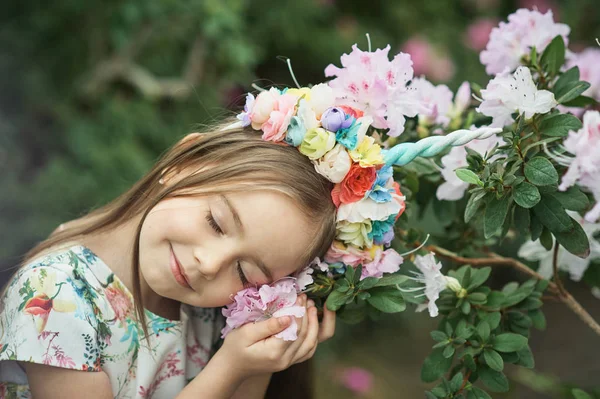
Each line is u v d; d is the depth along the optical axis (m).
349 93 1.23
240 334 1.25
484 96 1.20
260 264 1.20
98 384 1.28
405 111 1.23
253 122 1.24
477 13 4.05
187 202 1.21
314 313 1.28
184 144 1.34
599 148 1.19
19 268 1.39
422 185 1.48
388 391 2.90
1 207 2.51
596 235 1.44
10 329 1.26
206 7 2.62
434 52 3.58
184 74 2.85
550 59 1.33
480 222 1.31
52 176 2.55
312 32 3.56
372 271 1.23
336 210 1.22
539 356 3.10
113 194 2.54
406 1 3.86
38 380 1.26
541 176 1.10
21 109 2.81
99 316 1.31
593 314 3.38
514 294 1.33
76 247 1.36
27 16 2.87
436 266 1.23
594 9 3.82
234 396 1.46
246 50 2.71
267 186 1.18
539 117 1.21
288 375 1.61
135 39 2.84
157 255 1.23
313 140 1.18
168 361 1.43
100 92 2.86
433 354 1.27
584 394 1.40
